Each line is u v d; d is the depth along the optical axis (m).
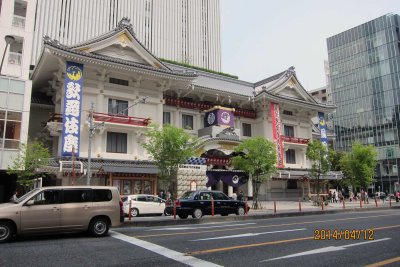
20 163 24.38
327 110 47.41
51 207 12.05
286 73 44.72
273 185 42.19
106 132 30.56
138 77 32.16
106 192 13.27
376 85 83.88
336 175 43.75
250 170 29.98
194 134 37.66
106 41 30.83
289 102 42.78
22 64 27.88
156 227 16.20
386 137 80.12
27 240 11.76
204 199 21.03
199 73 41.41
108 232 13.95
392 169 78.12
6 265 7.82
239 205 22.56
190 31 80.06
